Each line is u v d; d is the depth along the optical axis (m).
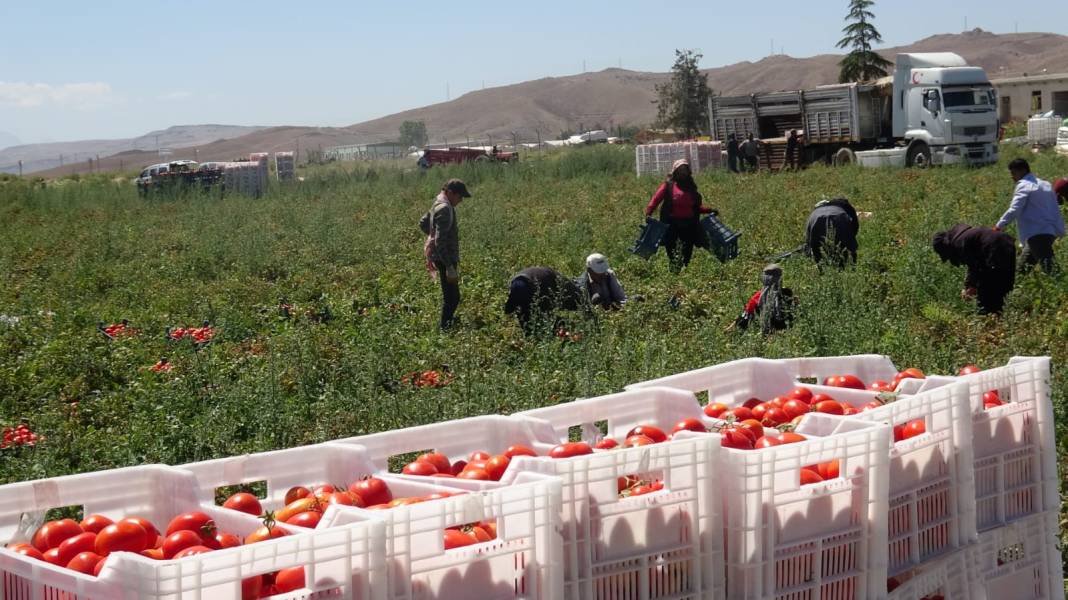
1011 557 4.95
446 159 65.94
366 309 14.34
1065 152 53.91
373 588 3.22
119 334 12.99
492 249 20.64
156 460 7.74
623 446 4.53
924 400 4.53
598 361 9.87
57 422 8.76
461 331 12.26
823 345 10.40
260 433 8.09
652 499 3.77
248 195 44.50
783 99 41.47
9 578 3.28
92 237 26.91
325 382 10.18
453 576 3.40
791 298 11.79
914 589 4.39
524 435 4.79
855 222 15.20
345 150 153.50
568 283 12.33
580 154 49.25
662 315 12.59
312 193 43.19
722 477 3.93
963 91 37.06
